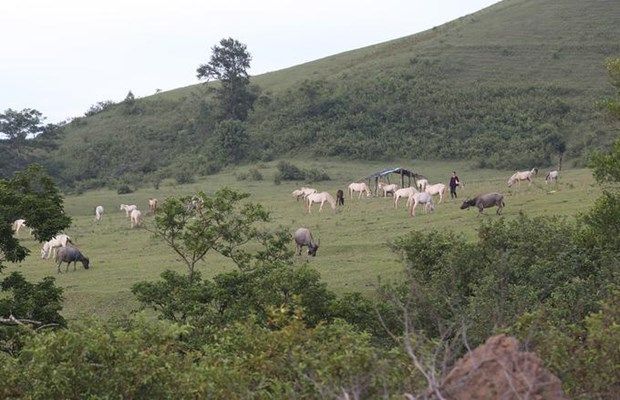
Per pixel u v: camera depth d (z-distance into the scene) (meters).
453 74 143.88
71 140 156.00
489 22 169.12
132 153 143.25
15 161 131.75
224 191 34.00
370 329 26.55
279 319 16.33
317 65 178.12
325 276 42.91
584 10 164.38
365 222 59.66
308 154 120.69
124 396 13.41
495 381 9.48
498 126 119.56
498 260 25.88
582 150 106.25
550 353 12.31
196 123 147.62
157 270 48.25
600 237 30.02
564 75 138.75
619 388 11.89
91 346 13.45
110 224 77.25
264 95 155.38
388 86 137.75
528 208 55.25
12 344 23.06
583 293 23.48
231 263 48.41
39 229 28.44
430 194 63.59
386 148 117.12
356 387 10.55
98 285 45.12
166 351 15.43
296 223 63.38
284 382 13.16
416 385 10.84
